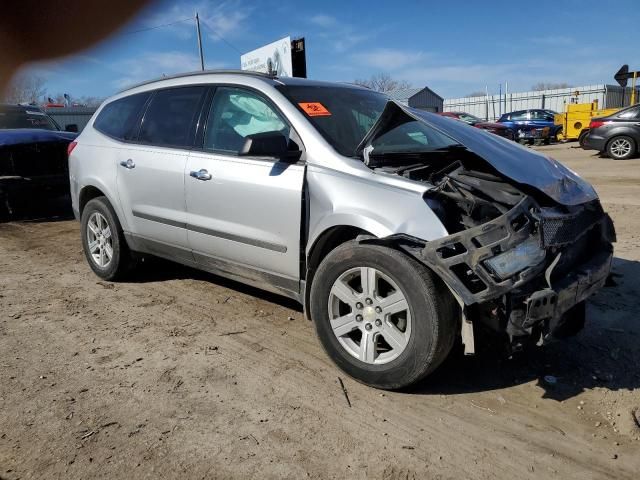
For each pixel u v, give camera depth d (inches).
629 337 148.3
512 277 108.0
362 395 121.8
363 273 122.3
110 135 198.5
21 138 310.5
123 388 125.0
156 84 189.6
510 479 95.0
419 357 114.3
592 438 106.0
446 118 150.3
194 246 166.9
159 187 172.7
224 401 119.3
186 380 128.6
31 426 110.3
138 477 95.3
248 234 148.3
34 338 153.4
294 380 128.4
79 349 145.9
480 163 138.4
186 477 95.5
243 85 158.6
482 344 122.5
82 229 210.1
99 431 108.6
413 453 101.8
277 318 165.8
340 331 128.4
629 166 516.7
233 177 149.9
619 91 1269.7
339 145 137.9
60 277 212.7
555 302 111.0
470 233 107.2
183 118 171.9
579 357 138.1
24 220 332.8
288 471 97.0
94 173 197.9
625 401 118.0
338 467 98.1
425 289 112.0
